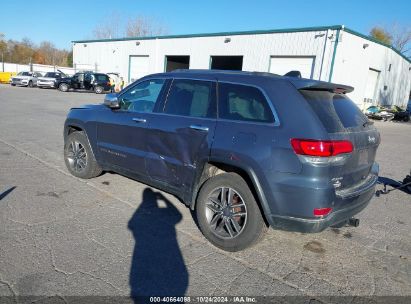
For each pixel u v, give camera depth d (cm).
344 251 373
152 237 368
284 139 306
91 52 4006
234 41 2528
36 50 8656
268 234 400
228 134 340
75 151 543
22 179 521
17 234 350
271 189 310
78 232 365
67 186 505
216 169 377
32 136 862
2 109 1367
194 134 367
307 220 303
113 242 350
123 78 3628
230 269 319
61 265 302
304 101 314
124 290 277
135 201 465
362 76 2433
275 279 309
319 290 298
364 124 360
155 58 3216
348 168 320
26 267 295
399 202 558
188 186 382
